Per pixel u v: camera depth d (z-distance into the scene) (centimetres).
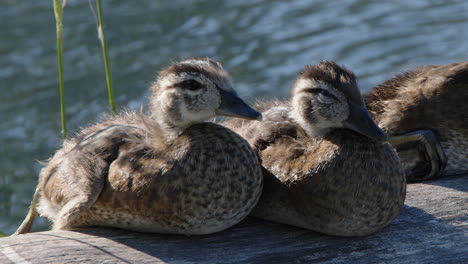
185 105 938
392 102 1175
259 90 2203
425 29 2567
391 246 914
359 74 2264
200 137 910
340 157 900
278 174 945
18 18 2858
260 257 879
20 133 2153
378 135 909
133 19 2805
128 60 2491
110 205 911
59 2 1098
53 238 898
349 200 891
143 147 929
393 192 902
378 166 898
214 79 941
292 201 934
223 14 2809
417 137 1123
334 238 929
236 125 1119
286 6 2855
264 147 1001
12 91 2366
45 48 2623
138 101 2236
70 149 1028
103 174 920
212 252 883
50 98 2322
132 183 891
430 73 1180
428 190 1070
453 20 2634
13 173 1986
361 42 2503
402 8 2781
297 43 2530
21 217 1811
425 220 972
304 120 971
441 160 1121
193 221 891
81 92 2333
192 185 880
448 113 1130
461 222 971
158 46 2578
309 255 891
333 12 2781
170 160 890
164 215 888
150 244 895
